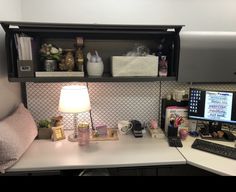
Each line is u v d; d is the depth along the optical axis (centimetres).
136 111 212
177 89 210
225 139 189
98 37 192
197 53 176
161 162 150
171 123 194
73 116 204
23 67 166
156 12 206
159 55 188
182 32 176
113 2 202
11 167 141
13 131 152
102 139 187
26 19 196
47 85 198
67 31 175
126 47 198
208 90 190
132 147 174
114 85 204
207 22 210
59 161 150
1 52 166
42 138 188
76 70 180
